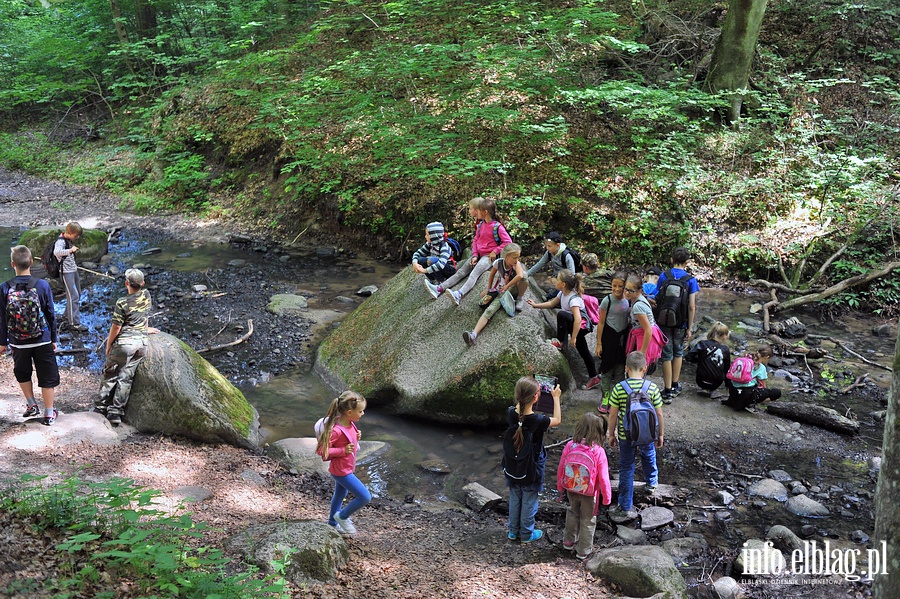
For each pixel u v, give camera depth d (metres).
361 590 4.58
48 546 4.21
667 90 14.21
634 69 15.68
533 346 8.25
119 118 22.36
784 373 9.22
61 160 21.47
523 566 5.26
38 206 18.03
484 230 9.05
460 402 8.05
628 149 14.28
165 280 12.88
